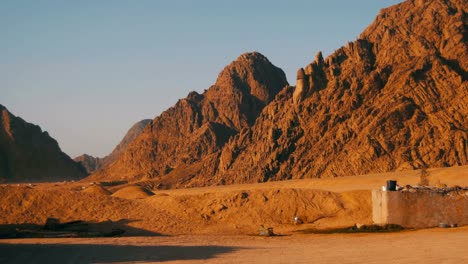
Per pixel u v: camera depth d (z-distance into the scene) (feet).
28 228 211.20
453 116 478.59
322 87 599.98
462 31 545.03
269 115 647.15
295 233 194.80
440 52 540.93
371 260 117.80
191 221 223.10
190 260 127.85
